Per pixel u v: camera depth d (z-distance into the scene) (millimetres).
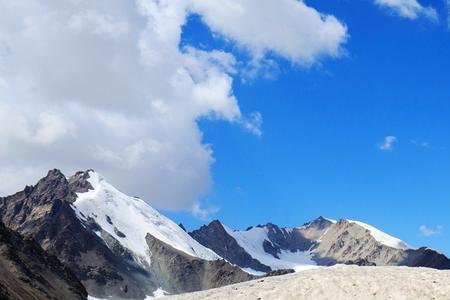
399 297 193000
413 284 198625
